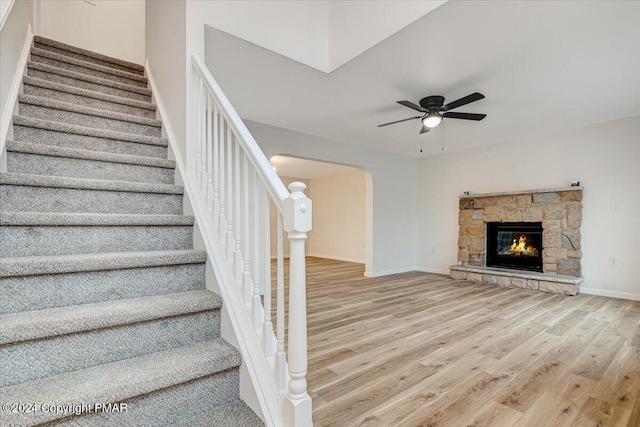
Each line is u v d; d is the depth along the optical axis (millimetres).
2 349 1105
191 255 1714
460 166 5898
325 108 3779
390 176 6133
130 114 2707
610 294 4211
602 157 4281
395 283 5176
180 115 2256
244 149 1501
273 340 1388
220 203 1778
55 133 2051
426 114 3262
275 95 3385
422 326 3043
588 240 4398
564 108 3730
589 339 2701
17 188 1632
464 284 5078
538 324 3102
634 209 4039
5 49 1875
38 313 1282
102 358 1288
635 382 1984
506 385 1950
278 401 1231
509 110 3799
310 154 4906
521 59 2586
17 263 1269
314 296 4270
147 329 1390
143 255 1586
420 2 2049
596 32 2205
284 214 1162
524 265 5062
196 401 1296
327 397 1819
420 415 1653
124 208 1941
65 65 2826
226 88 3186
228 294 1565
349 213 8297
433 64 2680
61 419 1018
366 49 2451
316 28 2744
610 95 3336
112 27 4293
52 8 3838
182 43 2211
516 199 5012
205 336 1547
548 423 1592
